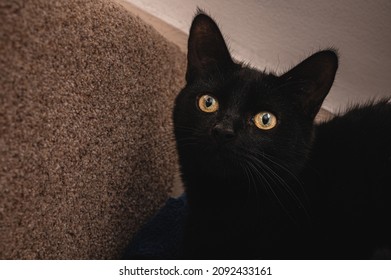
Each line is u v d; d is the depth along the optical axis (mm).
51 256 297
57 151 292
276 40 504
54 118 286
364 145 343
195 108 330
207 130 315
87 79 312
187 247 355
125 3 488
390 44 485
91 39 311
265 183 326
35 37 264
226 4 492
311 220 333
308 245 336
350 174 336
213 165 321
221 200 341
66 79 292
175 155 452
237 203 337
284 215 333
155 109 407
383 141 342
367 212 334
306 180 335
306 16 485
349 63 508
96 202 336
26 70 261
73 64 297
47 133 281
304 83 326
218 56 344
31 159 272
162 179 433
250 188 330
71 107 299
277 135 319
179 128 339
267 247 336
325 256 339
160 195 433
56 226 299
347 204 333
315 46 499
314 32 493
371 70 508
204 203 347
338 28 487
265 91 324
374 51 494
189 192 357
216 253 344
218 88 328
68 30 290
